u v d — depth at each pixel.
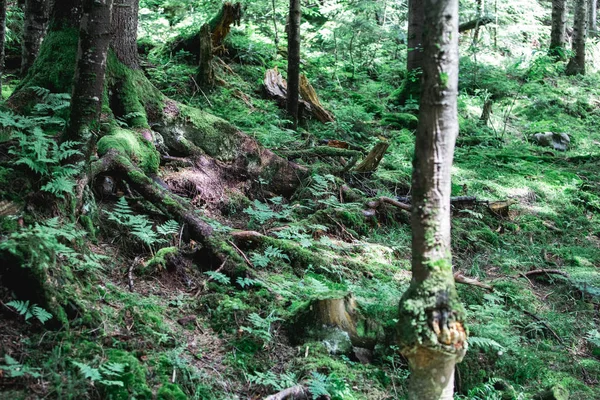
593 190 10.71
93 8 4.64
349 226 7.31
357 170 8.58
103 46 4.73
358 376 4.52
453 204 8.70
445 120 2.96
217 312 4.77
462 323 3.04
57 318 3.85
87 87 4.75
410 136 11.21
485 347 5.00
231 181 7.43
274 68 11.64
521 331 5.99
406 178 9.09
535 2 20.20
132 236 5.43
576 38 18.61
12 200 4.39
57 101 5.87
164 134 7.24
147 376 3.80
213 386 4.01
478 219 8.62
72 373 3.54
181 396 3.74
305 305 4.84
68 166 4.79
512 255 7.86
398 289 5.89
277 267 5.85
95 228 5.26
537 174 10.98
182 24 13.83
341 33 14.45
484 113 13.23
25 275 3.84
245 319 4.75
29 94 6.07
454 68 2.95
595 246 8.77
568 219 9.53
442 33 2.91
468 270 7.24
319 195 7.68
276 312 4.91
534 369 5.21
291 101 10.25
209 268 5.48
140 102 7.09
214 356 4.34
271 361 4.45
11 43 10.58
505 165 11.06
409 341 3.06
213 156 7.46
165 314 4.60
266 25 15.23
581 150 13.30
